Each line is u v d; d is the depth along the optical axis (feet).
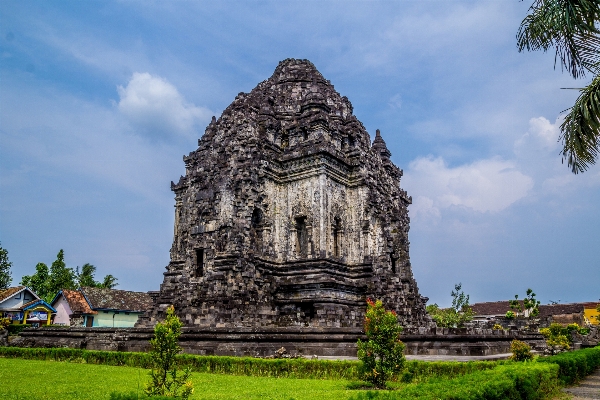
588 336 136.98
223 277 100.94
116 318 190.29
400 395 35.91
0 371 69.31
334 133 123.75
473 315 211.41
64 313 185.98
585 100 53.52
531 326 159.22
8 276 198.80
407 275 126.41
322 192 112.98
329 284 104.22
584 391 57.36
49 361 86.38
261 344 81.20
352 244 120.37
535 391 46.85
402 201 153.48
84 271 252.21
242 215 107.55
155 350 43.98
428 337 80.53
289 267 111.55
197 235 111.04
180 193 144.05
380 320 57.16
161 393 41.63
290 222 116.26
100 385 55.36
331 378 61.67
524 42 56.70
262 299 105.29
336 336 78.79
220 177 113.91
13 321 169.68
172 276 124.88
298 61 146.61
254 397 46.29
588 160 54.75
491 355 78.48
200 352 84.23
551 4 51.85
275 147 122.52
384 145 151.94
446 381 41.75
